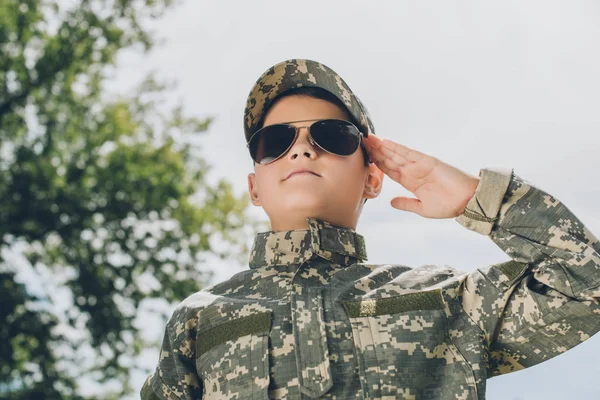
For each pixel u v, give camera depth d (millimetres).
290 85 2689
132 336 15953
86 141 16125
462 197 2457
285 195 2521
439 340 2287
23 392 14945
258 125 2758
